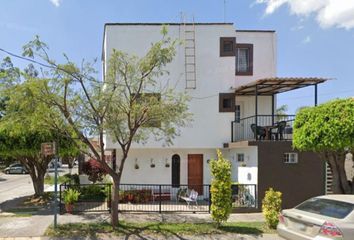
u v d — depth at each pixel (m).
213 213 11.26
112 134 11.52
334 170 11.81
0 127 12.10
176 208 14.49
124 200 15.94
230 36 17.78
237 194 14.91
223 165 11.34
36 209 14.44
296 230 7.89
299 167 14.98
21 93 10.55
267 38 18.84
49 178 29.70
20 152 15.26
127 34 17.25
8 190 23.55
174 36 17.53
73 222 11.77
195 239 10.16
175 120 11.59
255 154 15.03
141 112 11.02
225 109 17.61
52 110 10.91
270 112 18.80
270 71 18.69
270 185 14.74
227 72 17.70
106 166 11.37
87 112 10.93
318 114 10.74
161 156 18.00
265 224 11.95
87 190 16.34
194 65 17.48
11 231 10.74
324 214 7.65
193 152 18.17
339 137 10.14
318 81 15.40
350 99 10.41
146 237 10.27
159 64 11.38
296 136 11.55
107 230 10.85
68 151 15.69
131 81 11.25
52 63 12.19
